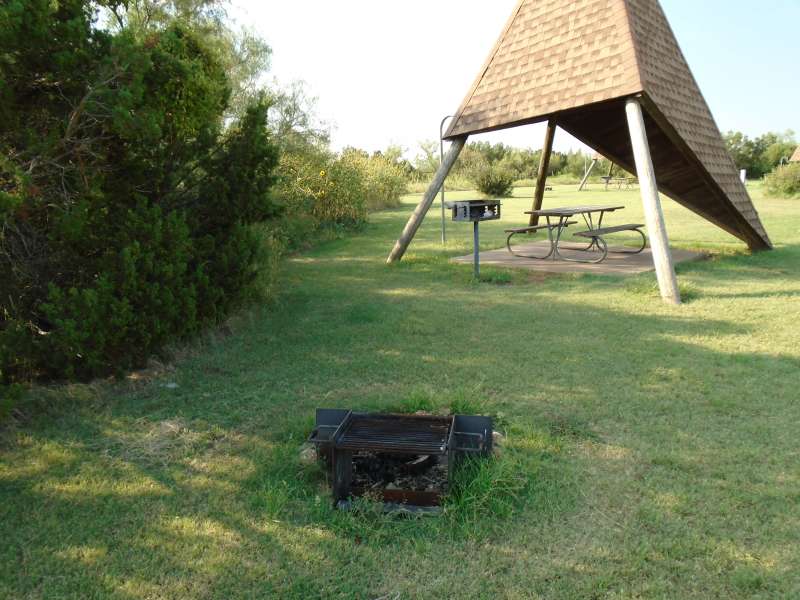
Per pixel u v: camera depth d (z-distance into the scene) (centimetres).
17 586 249
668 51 964
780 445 363
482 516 288
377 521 289
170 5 944
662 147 1045
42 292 467
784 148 5912
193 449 371
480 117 995
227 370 516
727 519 286
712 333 611
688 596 237
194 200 583
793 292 794
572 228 1716
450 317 698
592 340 595
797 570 250
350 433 323
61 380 472
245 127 596
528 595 239
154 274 484
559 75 899
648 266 1009
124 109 408
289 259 1193
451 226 1822
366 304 770
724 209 1068
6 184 423
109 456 362
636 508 296
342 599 240
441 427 336
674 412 416
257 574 254
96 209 472
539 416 409
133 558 265
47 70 416
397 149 3900
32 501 312
